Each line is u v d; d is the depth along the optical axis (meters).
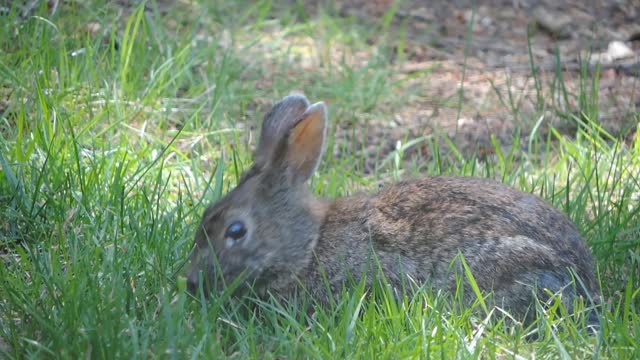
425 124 14.47
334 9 18.75
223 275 9.41
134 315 8.68
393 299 8.88
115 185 10.70
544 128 14.24
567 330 8.70
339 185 12.12
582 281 9.40
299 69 16.05
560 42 18.03
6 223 10.50
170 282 9.35
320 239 9.70
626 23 18.80
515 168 12.98
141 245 9.73
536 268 9.28
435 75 16.50
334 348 8.23
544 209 9.64
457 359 8.21
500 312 9.27
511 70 16.75
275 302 9.20
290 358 8.19
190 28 15.78
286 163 9.70
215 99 14.05
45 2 14.63
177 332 8.09
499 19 19.08
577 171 12.52
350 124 14.51
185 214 10.52
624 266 10.43
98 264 9.30
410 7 19.48
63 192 10.70
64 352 7.88
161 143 12.33
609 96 15.48
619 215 10.94
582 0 19.78
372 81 15.64
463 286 9.31
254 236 9.52
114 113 12.97
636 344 8.42
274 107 10.11
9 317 8.61
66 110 12.89
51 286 8.85
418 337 8.29
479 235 9.41
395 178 12.52
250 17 17.78
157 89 13.71
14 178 10.70
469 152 13.66
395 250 9.54
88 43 13.75
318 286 9.66
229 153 12.75
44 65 13.36
